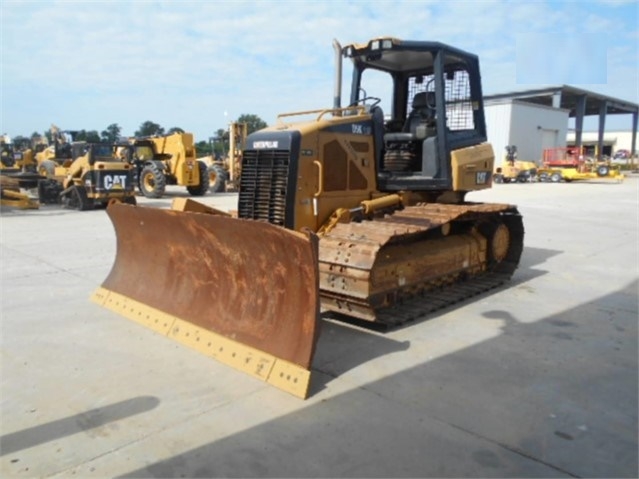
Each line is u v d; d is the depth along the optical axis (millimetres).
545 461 3014
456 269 6449
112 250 9000
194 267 5066
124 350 4602
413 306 5684
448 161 6289
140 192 19516
